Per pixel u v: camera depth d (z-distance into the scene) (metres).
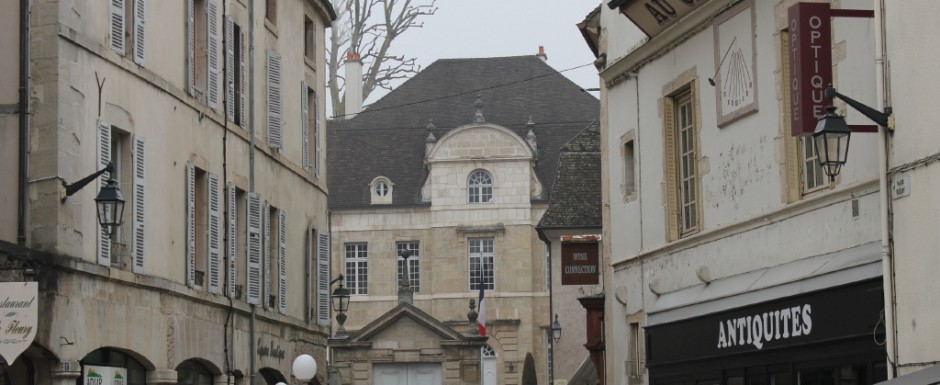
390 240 73.25
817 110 17.78
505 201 72.75
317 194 34.97
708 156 22.89
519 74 78.69
